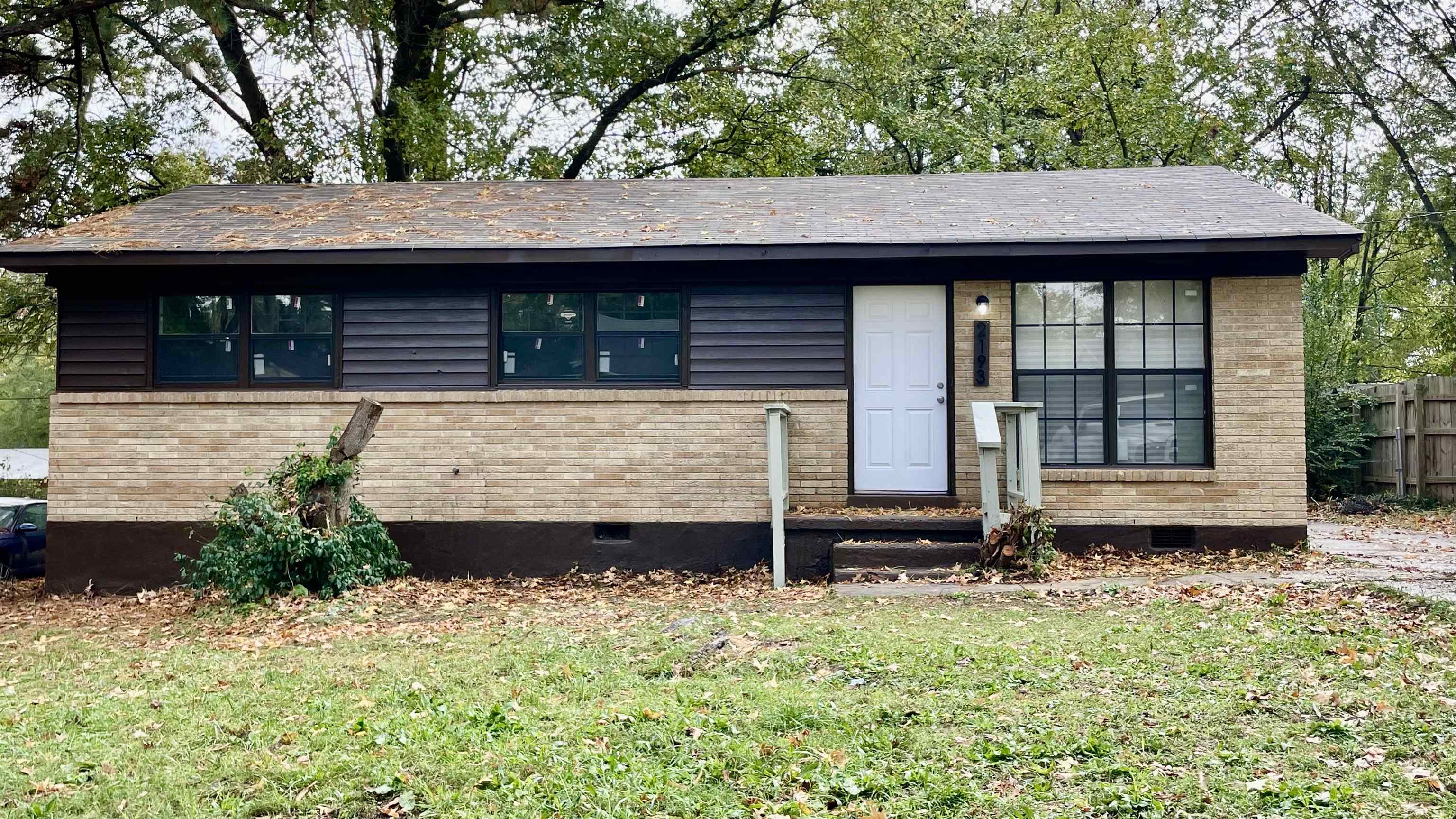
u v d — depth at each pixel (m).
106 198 20.81
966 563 10.55
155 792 5.02
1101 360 11.55
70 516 11.95
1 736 6.04
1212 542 11.20
